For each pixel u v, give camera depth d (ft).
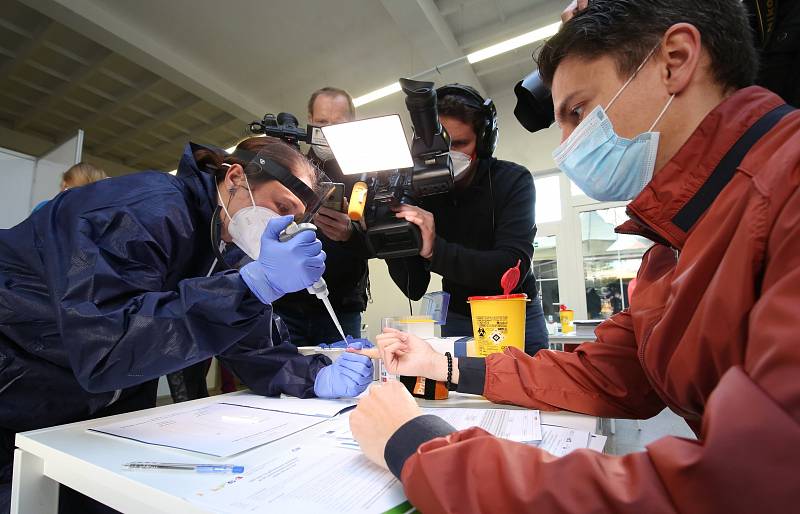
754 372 0.95
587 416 2.32
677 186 1.78
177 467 1.60
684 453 0.94
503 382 2.56
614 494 0.96
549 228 18.58
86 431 2.11
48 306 2.66
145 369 2.30
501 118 15.69
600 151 2.06
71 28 11.45
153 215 2.68
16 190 10.19
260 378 3.19
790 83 3.41
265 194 3.13
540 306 4.91
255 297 2.53
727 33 1.74
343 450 1.78
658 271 2.22
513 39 11.85
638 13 1.82
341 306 5.62
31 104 16.31
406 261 4.84
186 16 11.69
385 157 3.73
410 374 2.80
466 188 4.74
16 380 2.70
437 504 1.12
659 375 1.77
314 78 14.34
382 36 12.56
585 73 1.97
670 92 1.82
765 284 1.14
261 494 1.37
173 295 2.43
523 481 1.06
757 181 1.31
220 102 14.83
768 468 0.83
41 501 2.02
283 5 11.37
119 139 18.49
